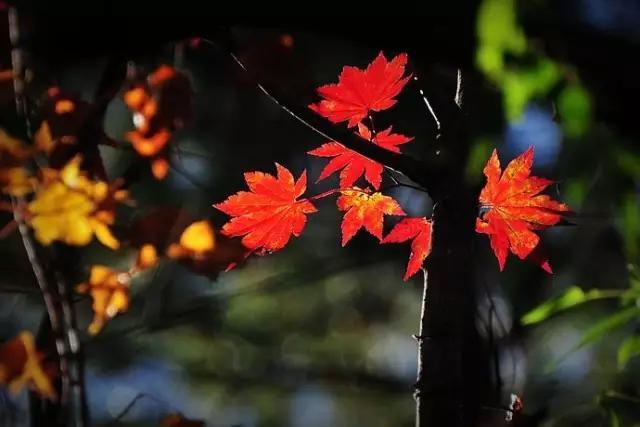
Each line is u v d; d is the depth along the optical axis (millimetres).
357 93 1899
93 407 4105
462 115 1860
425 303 1814
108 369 4129
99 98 2088
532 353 3725
